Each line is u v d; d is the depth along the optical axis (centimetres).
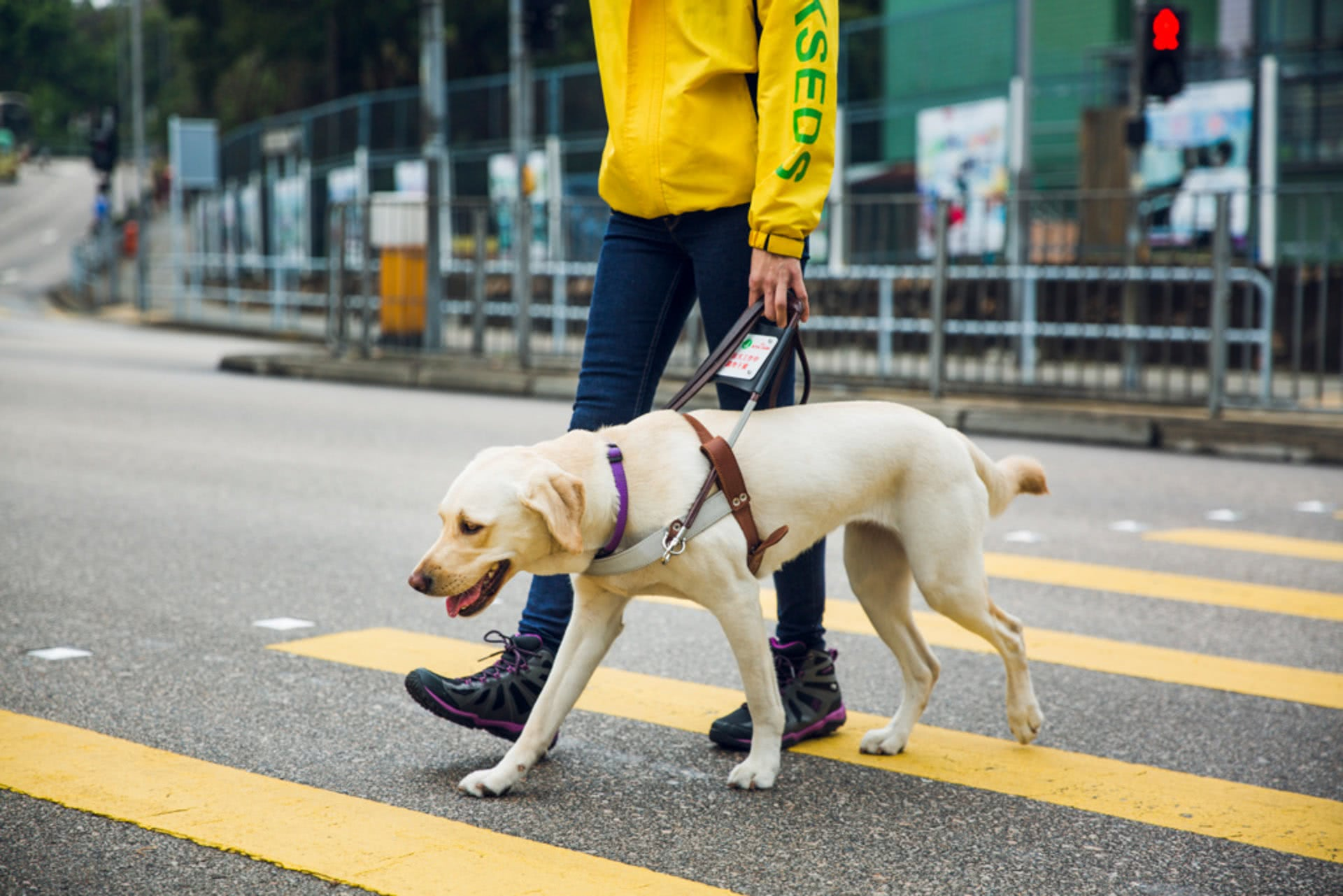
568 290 1382
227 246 2894
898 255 1212
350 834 279
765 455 311
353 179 2547
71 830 278
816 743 356
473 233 1453
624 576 303
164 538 597
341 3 4656
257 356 1563
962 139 1683
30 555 556
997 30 1817
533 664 342
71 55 11050
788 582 356
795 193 326
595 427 361
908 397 1185
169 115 7844
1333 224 1369
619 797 309
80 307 3462
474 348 1465
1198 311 1082
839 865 272
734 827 292
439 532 622
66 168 9862
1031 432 1058
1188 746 357
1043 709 389
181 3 5234
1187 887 266
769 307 330
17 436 917
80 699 371
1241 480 841
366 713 367
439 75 1598
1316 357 1062
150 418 1045
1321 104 1568
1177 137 1516
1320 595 536
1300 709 391
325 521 643
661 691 397
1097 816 304
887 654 446
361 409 1141
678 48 340
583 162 2088
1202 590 542
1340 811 310
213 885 253
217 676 397
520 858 270
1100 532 663
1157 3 1174
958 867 273
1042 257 1157
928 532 325
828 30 326
